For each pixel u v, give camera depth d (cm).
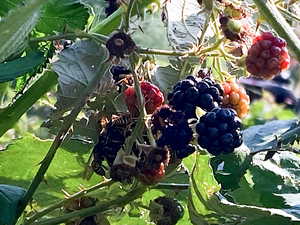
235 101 25
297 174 32
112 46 24
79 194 27
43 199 31
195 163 26
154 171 24
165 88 27
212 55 25
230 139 23
